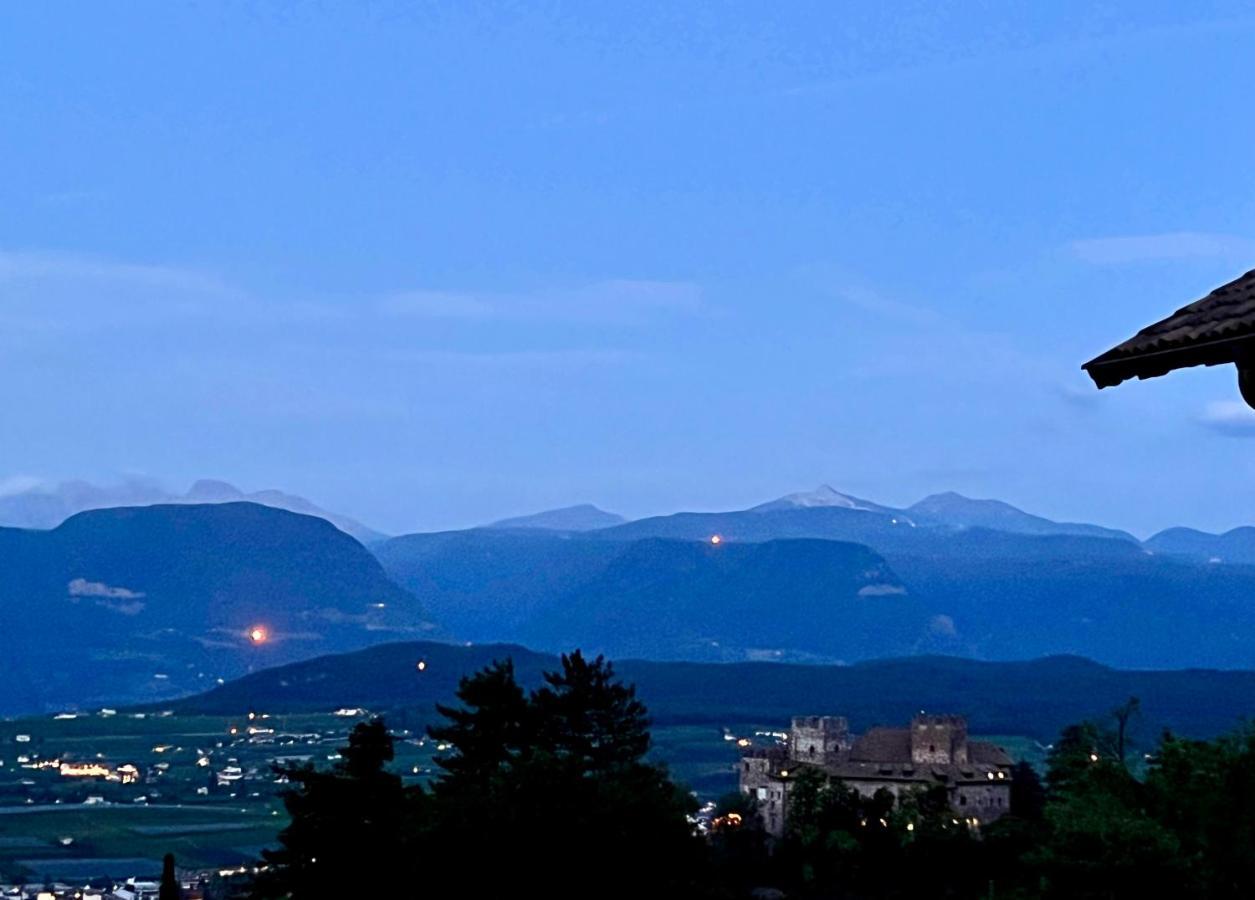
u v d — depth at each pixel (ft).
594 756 472.44
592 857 299.99
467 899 301.22
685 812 338.34
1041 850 210.38
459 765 427.33
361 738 331.77
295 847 326.44
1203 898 196.75
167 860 300.81
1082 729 513.86
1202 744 208.13
